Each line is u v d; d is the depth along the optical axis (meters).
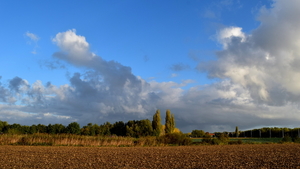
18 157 24.56
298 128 113.50
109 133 72.50
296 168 17.98
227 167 18.88
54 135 47.78
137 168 18.58
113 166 19.55
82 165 20.02
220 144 51.25
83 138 47.34
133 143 47.69
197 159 23.84
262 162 21.31
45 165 19.81
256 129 138.12
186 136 53.12
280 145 45.81
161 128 70.12
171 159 23.94
